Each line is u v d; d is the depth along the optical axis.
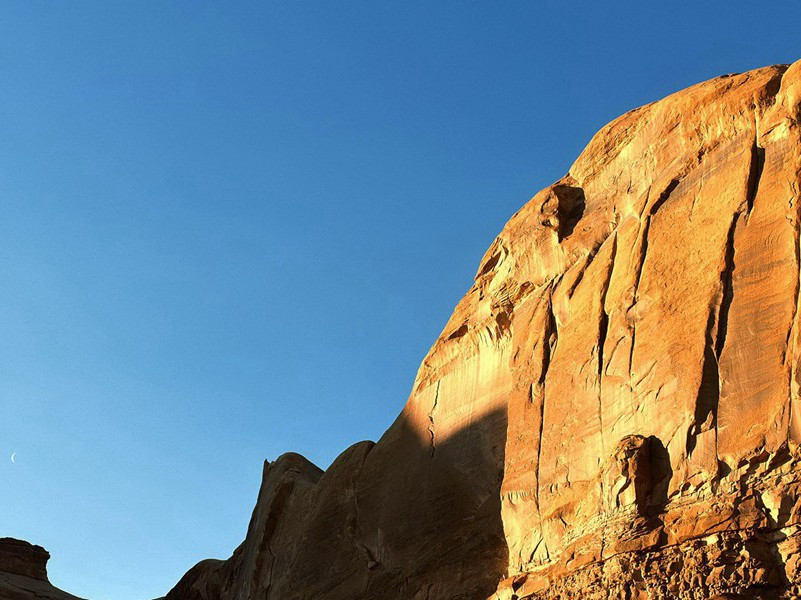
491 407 33.16
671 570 21.69
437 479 34.28
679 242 25.45
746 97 25.05
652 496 22.84
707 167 25.81
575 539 24.41
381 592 34.56
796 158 23.20
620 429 24.66
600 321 26.73
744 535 20.77
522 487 27.30
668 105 27.77
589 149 31.12
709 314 23.34
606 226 28.88
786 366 21.23
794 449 20.45
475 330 34.50
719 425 22.11
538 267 31.09
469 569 30.92
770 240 22.95
